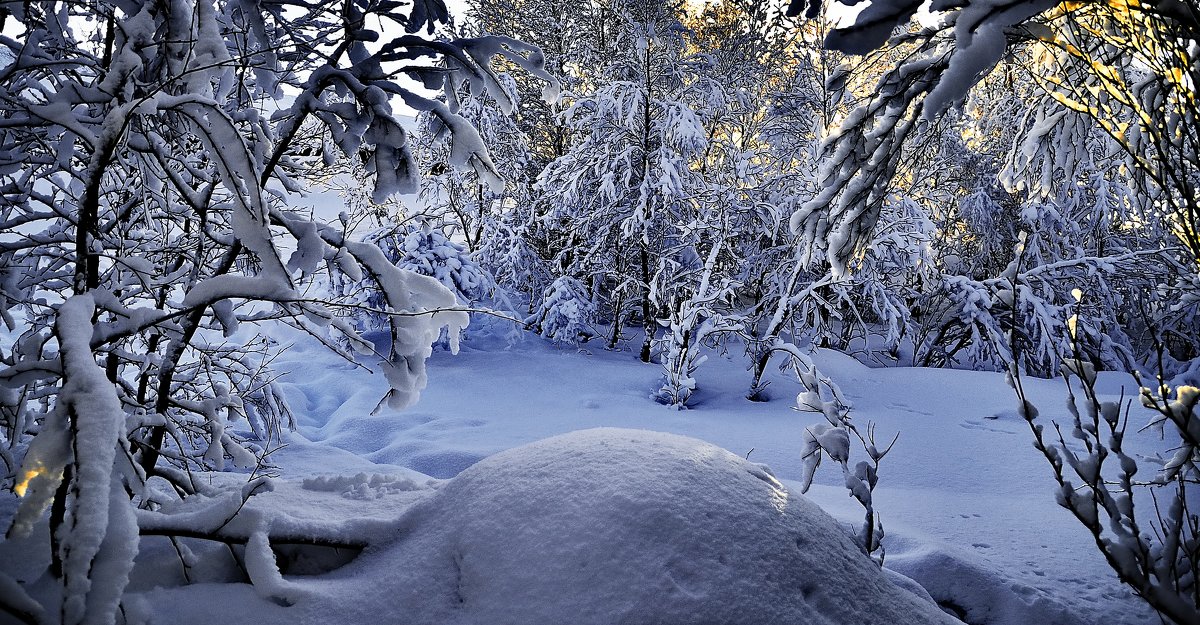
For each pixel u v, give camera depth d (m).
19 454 3.53
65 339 2.12
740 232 14.96
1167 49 2.35
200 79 2.51
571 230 16.00
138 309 2.52
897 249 13.02
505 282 16.23
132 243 3.74
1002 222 15.73
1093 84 2.89
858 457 7.45
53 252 3.75
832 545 2.60
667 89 14.95
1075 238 13.86
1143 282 12.38
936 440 7.95
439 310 2.83
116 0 2.49
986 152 15.84
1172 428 7.60
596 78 15.38
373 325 12.02
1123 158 4.69
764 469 2.91
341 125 2.81
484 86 2.90
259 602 2.38
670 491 2.50
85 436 1.88
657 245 14.73
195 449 4.18
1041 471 6.85
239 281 2.56
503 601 2.30
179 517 2.49
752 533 2.44
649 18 14.20
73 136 2.75
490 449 7.25
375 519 2.79
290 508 3.05
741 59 16.36
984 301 11.87
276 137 3.34
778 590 2.31
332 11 2.96
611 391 10.89
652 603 2.20
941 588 3.88
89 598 1.81
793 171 14.60
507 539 2.46
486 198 16.59
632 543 2.34
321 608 2.36
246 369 4.70
